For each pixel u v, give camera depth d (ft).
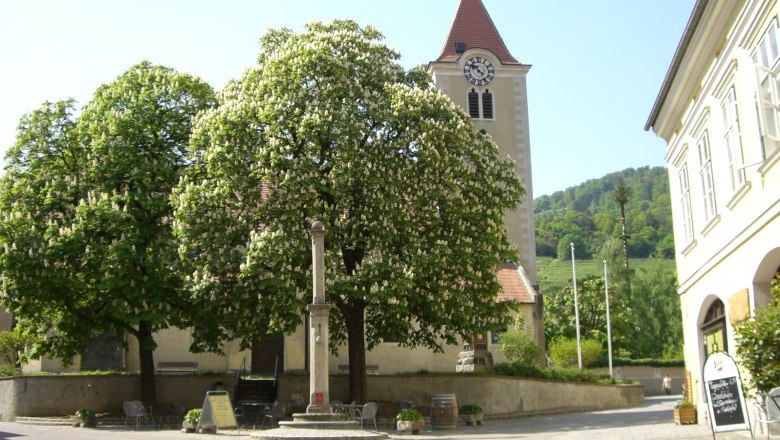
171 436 80.12
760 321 53.11
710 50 68.44
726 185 67.97
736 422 54.65
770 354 52.19
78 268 100.32
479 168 109.81
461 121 106.63
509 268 169.07
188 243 97.45
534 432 87.61
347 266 104.37
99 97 112.47
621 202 331.98
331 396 114.11
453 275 102.12
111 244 99.96
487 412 116.78
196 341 106.52
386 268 93.86
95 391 110.52
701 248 79.20
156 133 108.47
